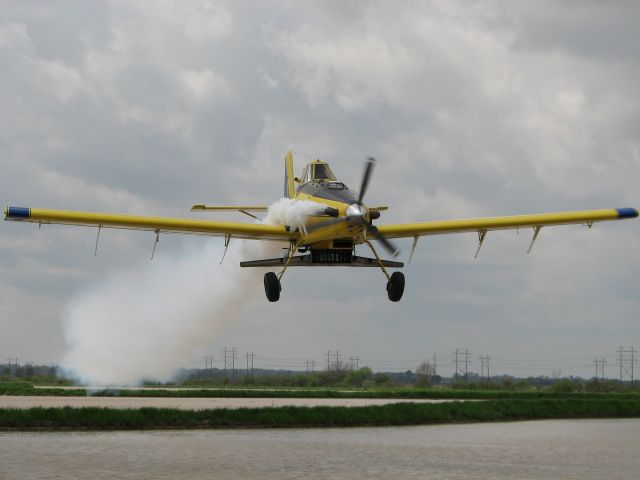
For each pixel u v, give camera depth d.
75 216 29.97
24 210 29.48
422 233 32.81
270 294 30.92
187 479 18.73
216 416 30.66
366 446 25.41
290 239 31.95
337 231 28.73
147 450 23.00
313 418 32.31
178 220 30.84
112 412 29.38
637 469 21.47
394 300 30.58
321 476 19.44
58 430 27.69
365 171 28.62
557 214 33.69
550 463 22.41
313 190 30.39
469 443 27.09
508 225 33.22
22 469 19.48
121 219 30.39
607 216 34.00
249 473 19.59
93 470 19.53
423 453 24.03
